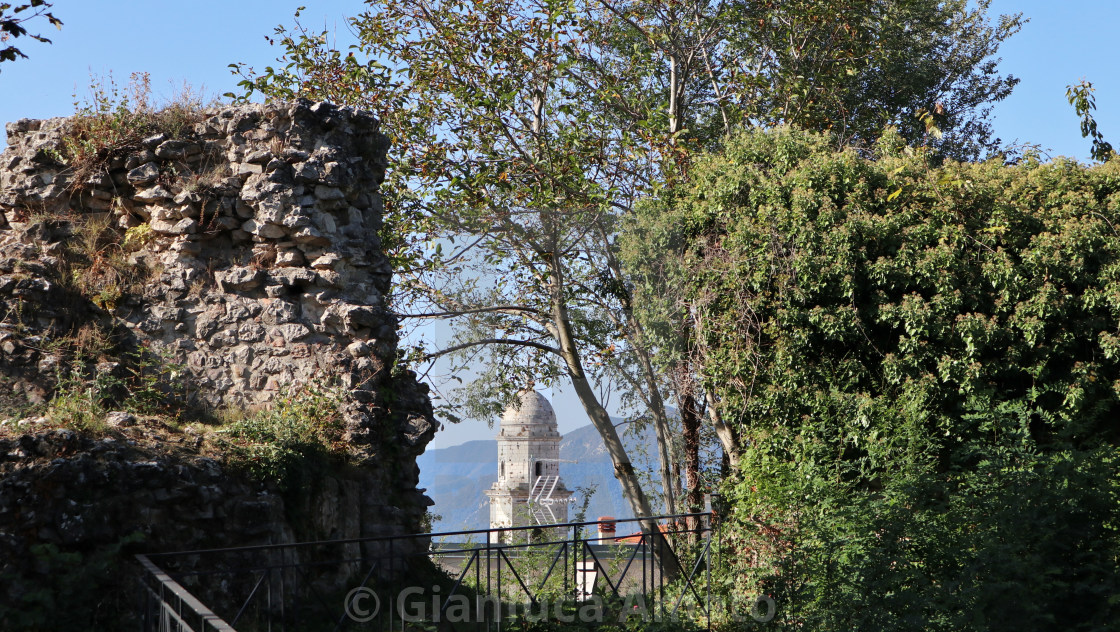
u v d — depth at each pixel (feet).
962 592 20.99
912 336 31.91
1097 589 20.94
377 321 26.35
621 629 25.64
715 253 35.86
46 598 16.65
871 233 33.12
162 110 27.91
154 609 17.85
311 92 45.78
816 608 24.26
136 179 26.55
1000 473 24.27
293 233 26.17
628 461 36.52
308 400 23.94
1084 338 32.58
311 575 21.68
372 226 28.30
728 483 35.60
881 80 59.16
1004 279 32.32
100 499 18.06
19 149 27.27
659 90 50.21
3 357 22.18
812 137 38.06
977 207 34.37
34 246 25.34
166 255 26.23
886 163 36.37
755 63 49.93
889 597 22.21
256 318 25.63
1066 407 31.96
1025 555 22.22
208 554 19.48
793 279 33.42
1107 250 33.17
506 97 43.65
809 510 27.94
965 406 29.91
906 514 23.84
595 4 46.26
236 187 26.53
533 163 44.21
